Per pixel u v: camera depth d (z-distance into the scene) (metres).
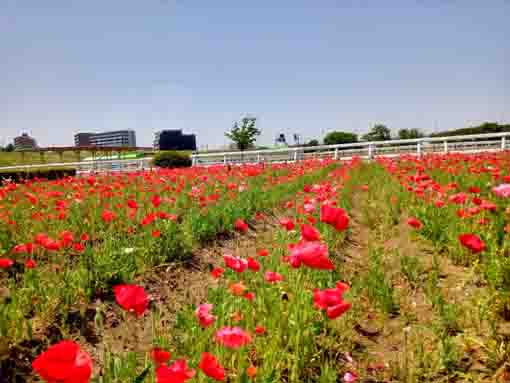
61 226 5.75
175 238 5.09
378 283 4.13
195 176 12.27
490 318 3.28
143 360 2.89
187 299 4.10
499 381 2.61
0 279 4.13
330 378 2.58
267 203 8.34
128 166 29.00
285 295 3.50
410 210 6.95
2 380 2.67
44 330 3.26
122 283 4.12
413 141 22.62
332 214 2.92
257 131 39.97
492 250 4.07
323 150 29.20
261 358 2.90
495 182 7.68
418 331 3.42
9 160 58.50
